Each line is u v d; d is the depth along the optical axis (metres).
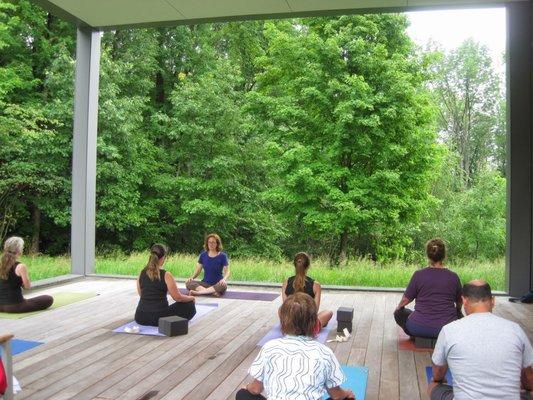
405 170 14.30
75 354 4.20
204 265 7.04
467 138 24.50
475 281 2.35
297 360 2.08
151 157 16.14
